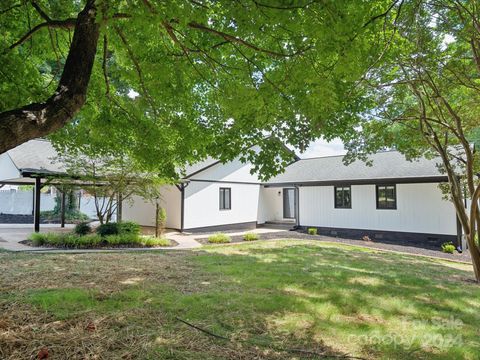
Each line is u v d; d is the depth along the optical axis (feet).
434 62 22.31
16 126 8.76
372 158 55.62
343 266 26.43
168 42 16.93
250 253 31.30
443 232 44.09
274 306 14.40
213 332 11.43
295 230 57.26
